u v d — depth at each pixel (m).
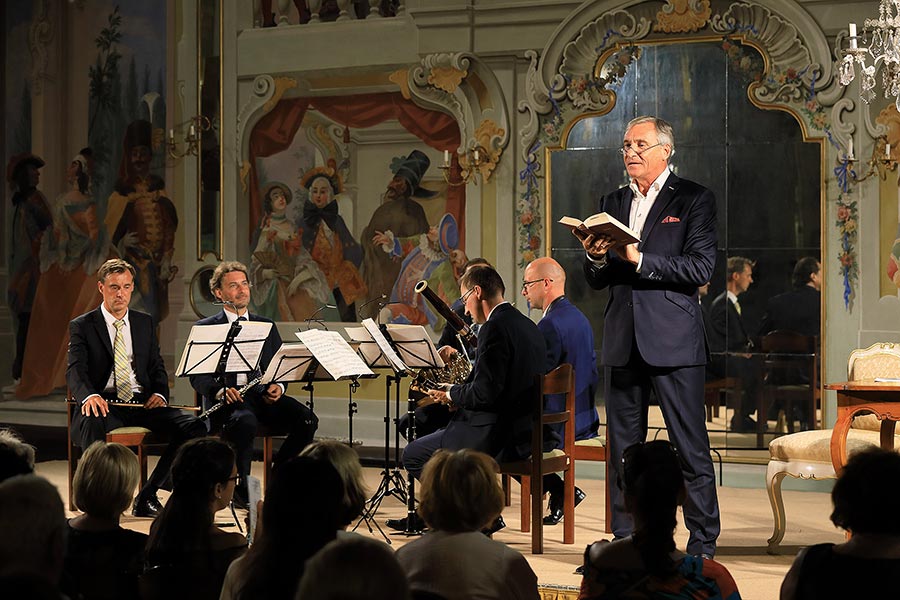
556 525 5.72
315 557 1.61
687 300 4.45
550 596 4.16
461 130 8.04
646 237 4.49
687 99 7.52
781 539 5.02
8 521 1.88
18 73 9.51
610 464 4.57
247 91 8.66
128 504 2.96
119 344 6.27
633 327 4.45
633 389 4.54
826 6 7.12
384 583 1.56
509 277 7.94
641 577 2.32
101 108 9.21
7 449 2.62
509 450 4.96
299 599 1.58
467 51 7.95
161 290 8.97
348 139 8.43
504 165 7.94
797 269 7.28
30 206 9.49
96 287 9.23
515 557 2.57
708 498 4.44
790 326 7.30
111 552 2.87
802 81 7.21
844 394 4.73
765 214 7.36
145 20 9.02
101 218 9.22
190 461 2.79
